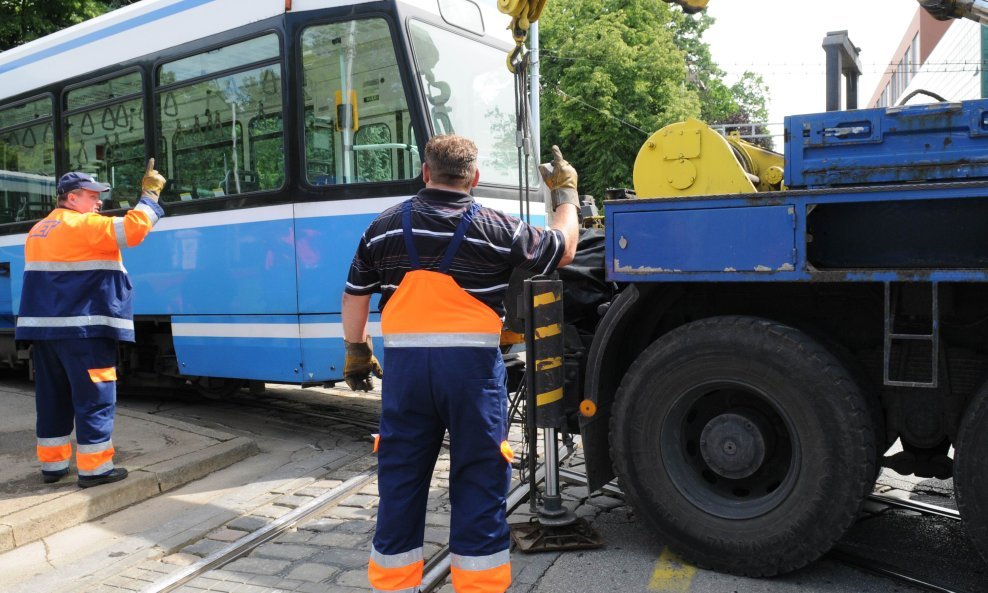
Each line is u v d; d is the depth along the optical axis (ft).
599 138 80.84
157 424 21.02
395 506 9.16
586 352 13.65
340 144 20.02
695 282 12.69
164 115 23.24
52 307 15.20
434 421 9.23
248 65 21.21
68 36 26.07
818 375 11.15
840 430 11.04
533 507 13.30
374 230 9.39
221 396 25.55
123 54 24.21
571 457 18.04
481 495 9.12
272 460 19.03
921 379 11.63
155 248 23.21
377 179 19.67
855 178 11.41
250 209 21.07
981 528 10.48
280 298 20.61
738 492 12.29
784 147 11.84
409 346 9.03
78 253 15.24
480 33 22.02
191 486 16.97
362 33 19.85
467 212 9.16
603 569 12.07
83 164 25.61
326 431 22.24
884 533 13.33
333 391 28.71
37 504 14.55
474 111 21.47
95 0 49.42
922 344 11.59
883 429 11.97
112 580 12.16
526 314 12.81
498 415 9.16
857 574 11.79
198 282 22.21
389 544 9.16
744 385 11.68
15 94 27.66
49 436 15.96
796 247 11.21
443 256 9.01
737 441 11.93
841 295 12.26
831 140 11.53
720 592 11.23
